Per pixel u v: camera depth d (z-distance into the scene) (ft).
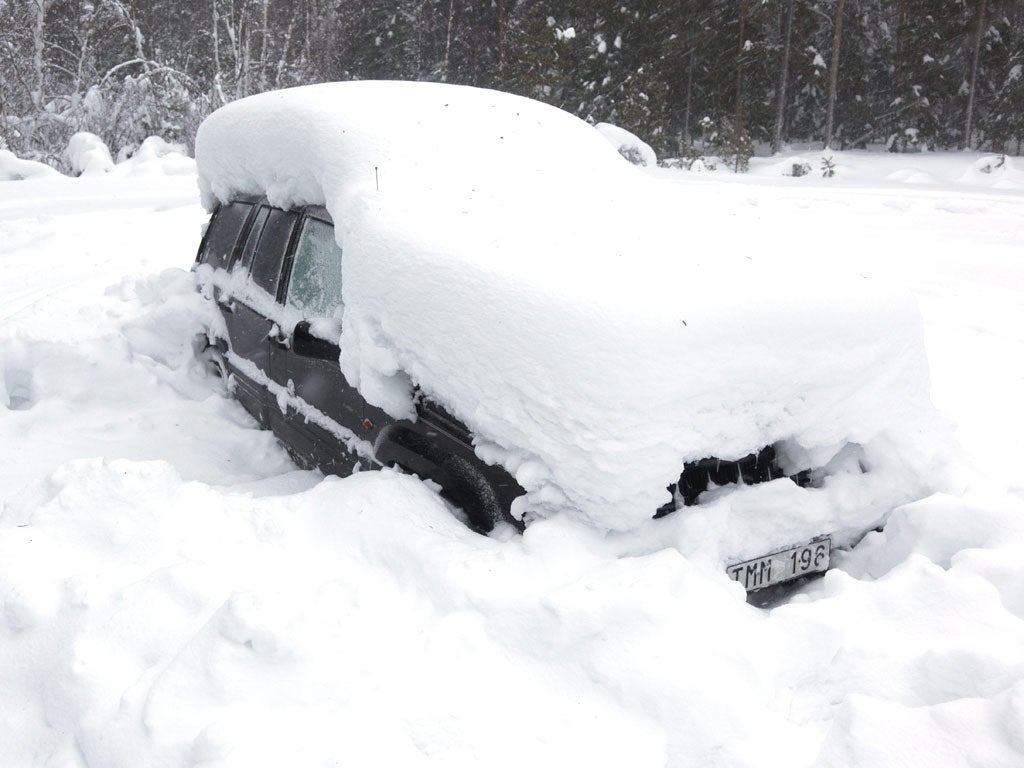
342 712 7.50
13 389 17.11
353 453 11.94
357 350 10.71
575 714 7.54
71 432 15.21
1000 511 9.86
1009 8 116.47
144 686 7.70
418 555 9.02
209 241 17.67
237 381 15.94
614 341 8.58
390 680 7.79
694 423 8.88
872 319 10.38
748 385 9.23
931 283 27.17
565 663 7.89
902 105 115.03
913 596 9.02
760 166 94.27
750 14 108.27
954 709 7.16
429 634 8.20
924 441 10.75
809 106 125.39
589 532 9.02
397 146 12.25
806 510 9.82
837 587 9.37
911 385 10.89
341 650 7.98
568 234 10.46
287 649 7.76
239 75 95.71
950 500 10.07
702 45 118.62
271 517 10.07
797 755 7.16
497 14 116.06
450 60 120.67
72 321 18.54
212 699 7.53
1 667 8.48
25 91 77.46
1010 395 17.33
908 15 112.98
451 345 9.61
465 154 12.45
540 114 14.33
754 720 7.36
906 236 35.78
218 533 9.93
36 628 8.64
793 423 9.69
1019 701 7.01
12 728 7.98
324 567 9.40
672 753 7.23
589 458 8.60
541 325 8.90
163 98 76.64
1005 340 20.98
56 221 36.52
